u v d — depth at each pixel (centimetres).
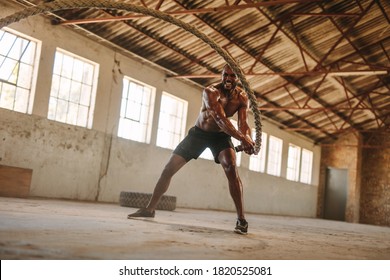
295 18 1133
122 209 745
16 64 855
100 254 196
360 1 1120
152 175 1170
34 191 878
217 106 393
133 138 1133
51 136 906
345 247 384
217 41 1120
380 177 2117
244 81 400
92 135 1000
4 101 833
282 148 1836
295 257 260
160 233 328
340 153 2116
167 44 1084
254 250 276
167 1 920
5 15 818
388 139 2114
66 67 956
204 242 294
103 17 891
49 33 898
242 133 406
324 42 1287
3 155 821
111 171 1052
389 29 1295
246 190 1611
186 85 1294
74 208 604
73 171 958
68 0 370
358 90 1669
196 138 435
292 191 1923
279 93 1545
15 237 224
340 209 2102
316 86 1523
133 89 1129
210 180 1416
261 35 1153
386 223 2075
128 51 1060
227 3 791
